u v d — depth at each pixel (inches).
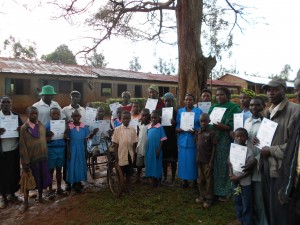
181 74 359.9
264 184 146.6
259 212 158.4
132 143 227.6
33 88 805.2
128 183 229.9
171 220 180.9
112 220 181.5
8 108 204.4
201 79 355.9
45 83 825.5
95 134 257.8
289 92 1289.4
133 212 190.9
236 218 182.1
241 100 219.3
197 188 228.5
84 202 210.5
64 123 225.1
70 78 854.5
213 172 199.2
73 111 248.7
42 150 208.5
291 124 128.1
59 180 232.1
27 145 202.8
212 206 199.6
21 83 791.7
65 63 1016.9
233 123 191.0
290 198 114.3
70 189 237.5
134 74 1059.3
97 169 304.7
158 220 180.2
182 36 357.4
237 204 167.3
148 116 247.6
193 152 215.2
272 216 135.1
